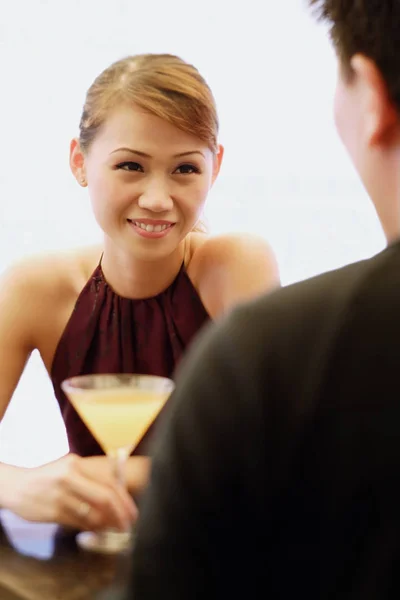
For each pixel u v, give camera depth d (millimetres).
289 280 2160
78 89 2242
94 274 1355
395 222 644
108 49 2199
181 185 1235
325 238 2137
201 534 568
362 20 613
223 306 1362
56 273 1367
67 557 967
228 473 562
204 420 570
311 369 557
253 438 556
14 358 1372
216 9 2117
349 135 659
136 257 1272
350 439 542
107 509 1020
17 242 2332
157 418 1285
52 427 2434
